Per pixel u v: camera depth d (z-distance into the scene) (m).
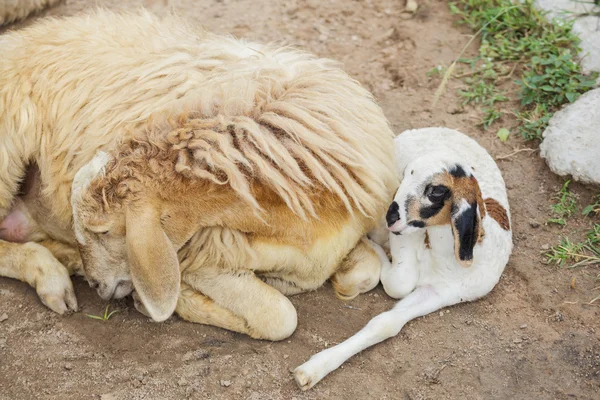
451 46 6.64
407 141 5.18
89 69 4.80
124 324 4.68
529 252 4.96
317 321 4.62
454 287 4.54
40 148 4.88
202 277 4.58
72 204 4.34
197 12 7.18
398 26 6.90
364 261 4.70
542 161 5.53
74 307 4.76
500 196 4.84
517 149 5.64
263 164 4.24
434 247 4.43
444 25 6.89
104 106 4.68
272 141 4.30
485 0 6.84
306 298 4.78
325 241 4.48
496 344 4.43
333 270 4.67
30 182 5.04
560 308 4.61
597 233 4.98
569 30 6.23
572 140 5.34
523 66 6.26
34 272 4.79
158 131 4.36
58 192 4.84
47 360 4.45
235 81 4.55
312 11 7.17
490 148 5.69
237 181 4.17
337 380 4.26
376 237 4.98
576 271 4.83
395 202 4.24
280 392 4.21
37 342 4.56
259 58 4.82
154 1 7.36
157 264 4.17
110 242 4.38
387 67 6.49
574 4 6.47
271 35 6.86
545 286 4.74
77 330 4.64
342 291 4.73
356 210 4.55
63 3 7.36
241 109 4.45
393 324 4.40
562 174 5.30
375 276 4.70
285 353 4.43
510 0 6.77
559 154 5.32
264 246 4.45
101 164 4.26
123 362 4.43
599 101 5.55
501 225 4.66
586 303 4.63
